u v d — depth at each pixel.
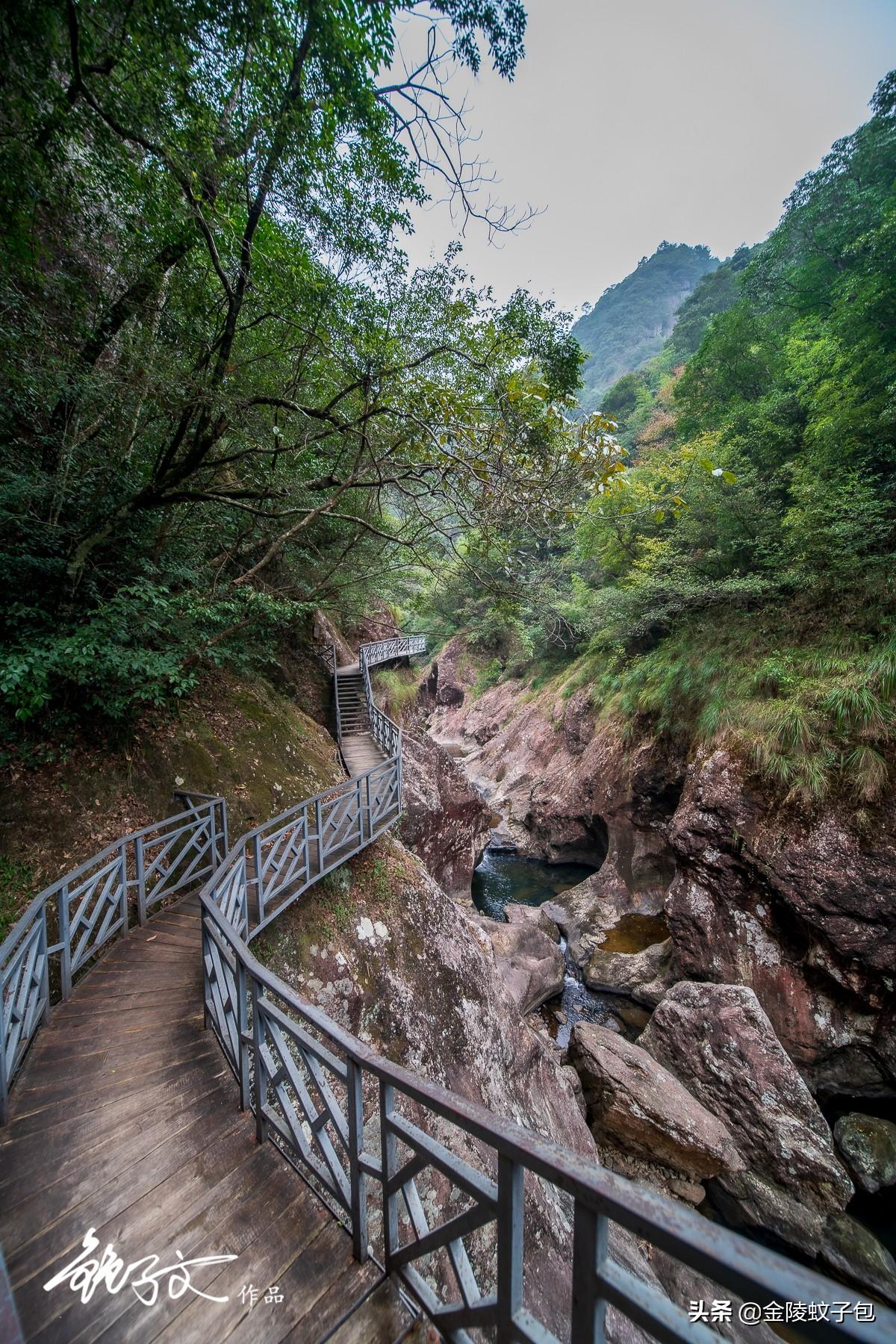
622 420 30.92
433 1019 5.39
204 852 5.59
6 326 4.62
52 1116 2.72
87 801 5.39
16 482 4.98
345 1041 2.00
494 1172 4.76
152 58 3.42
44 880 4.67
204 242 4.62
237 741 7.45
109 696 5.76
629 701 12.77
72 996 3.74
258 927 4.49
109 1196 2.31
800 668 8.47
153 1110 2.79
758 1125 5.86
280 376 6.36
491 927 9.61
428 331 5.46
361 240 4.82
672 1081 6.27
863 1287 4.68
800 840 7.20
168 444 6.34
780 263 14.58
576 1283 1.13
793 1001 7.09
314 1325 1.86
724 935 7.97
